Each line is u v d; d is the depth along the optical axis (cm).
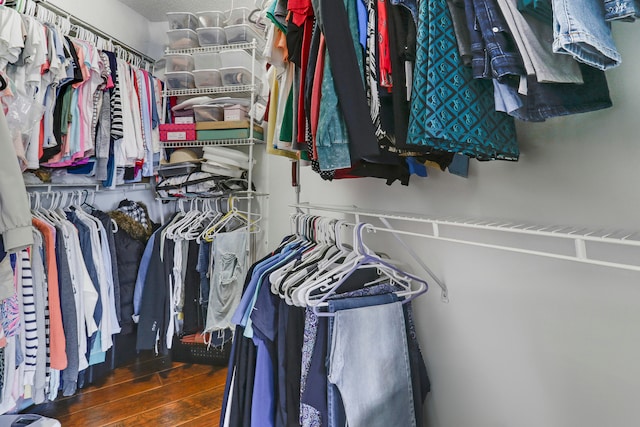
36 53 157
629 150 82
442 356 124
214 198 239
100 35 230
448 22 70
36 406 179
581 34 47
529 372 102
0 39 144
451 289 121
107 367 214
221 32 228
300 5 94
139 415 173
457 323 119
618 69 83
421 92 69
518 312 104
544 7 56
